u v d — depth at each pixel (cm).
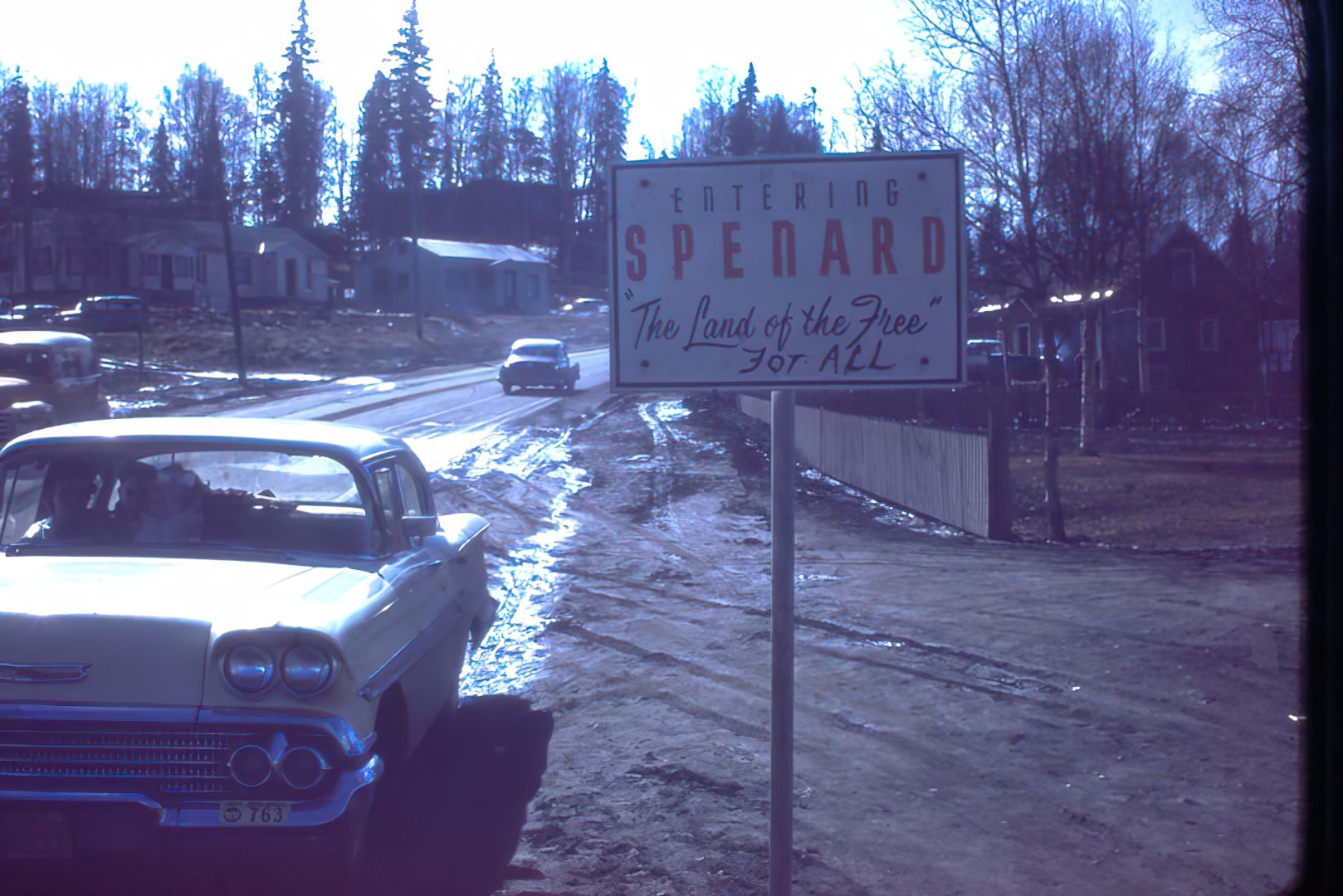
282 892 432
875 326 343
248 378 4569
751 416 3191
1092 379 2470
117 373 4297
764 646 840
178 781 401
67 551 499
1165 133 1574
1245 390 3650
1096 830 499
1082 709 661
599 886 451
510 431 2780
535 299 9294
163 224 7431
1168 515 1579
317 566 498
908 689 711
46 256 7088
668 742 624
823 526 1455
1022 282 1664
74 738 400
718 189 344
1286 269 2364
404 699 507
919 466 1588
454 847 488
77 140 9794
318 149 10988
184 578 456
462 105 11619
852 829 503
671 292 345
